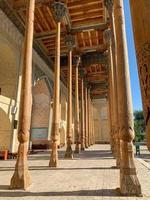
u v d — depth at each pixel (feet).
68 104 46.34
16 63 46.52
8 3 41.83
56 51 36.52
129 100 17.48
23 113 19.56
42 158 43.19
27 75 20.58
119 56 18.51
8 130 44.01
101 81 98.73
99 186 17.97
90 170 27.14
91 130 112.37
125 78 17.87
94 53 72.79
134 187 15.23
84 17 50.60
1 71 46.55
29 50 21.42
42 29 54.24
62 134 94.43
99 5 46.91
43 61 64.69
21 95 20.08
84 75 82.79
